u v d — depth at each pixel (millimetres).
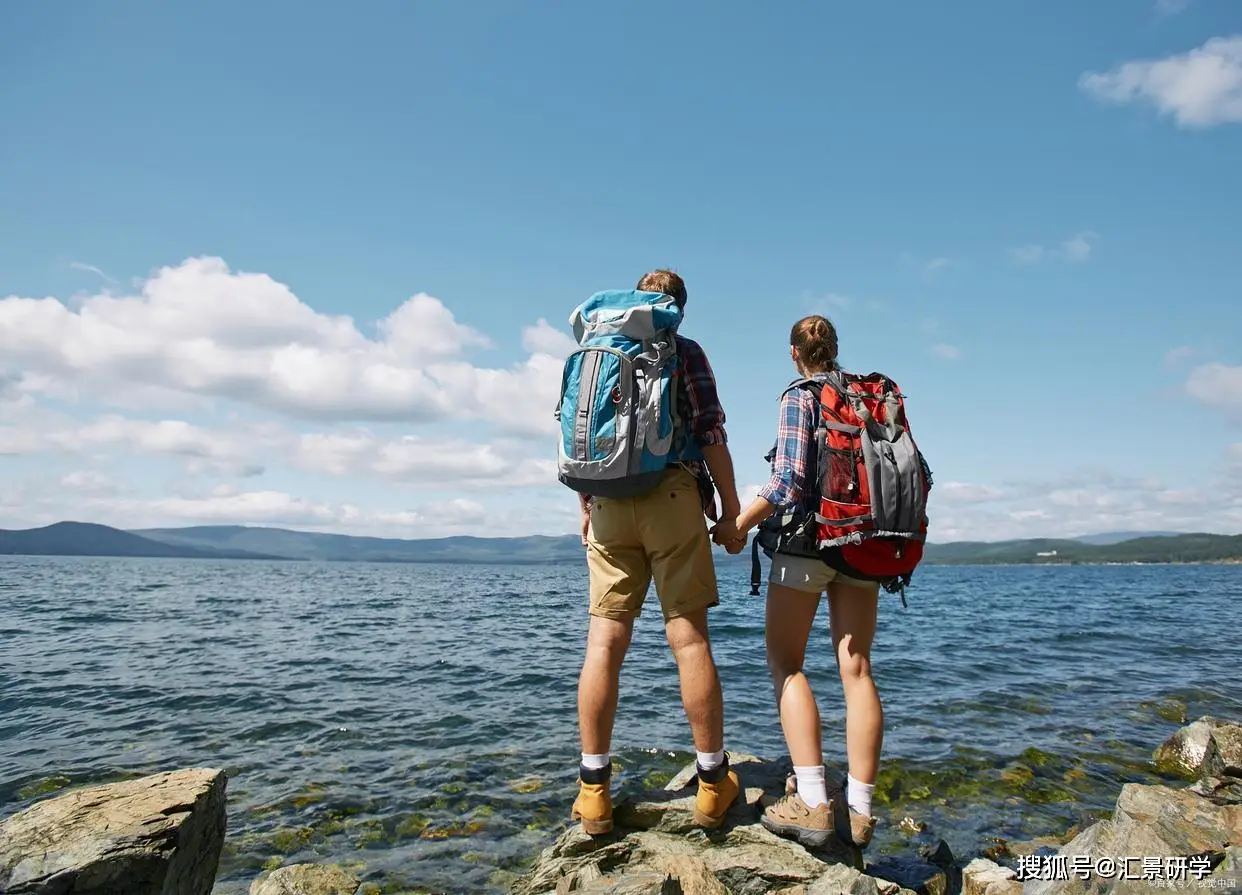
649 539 3164
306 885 3559
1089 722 7391
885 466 3262
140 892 2664
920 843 4391
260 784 5371
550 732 6816
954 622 19141
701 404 3170
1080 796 5254
